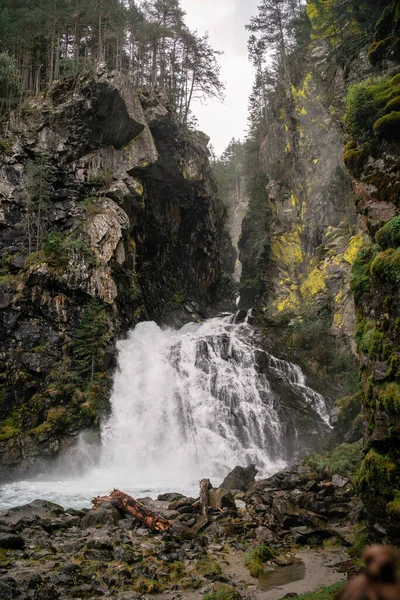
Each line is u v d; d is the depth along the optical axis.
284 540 12.92
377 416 11.09
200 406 28.38
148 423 26.89
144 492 19.55
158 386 28.58
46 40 44.62
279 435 26.61
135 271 37.19
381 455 11.02
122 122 36.69
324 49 48.84
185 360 31.11
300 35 57.28
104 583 9.43
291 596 9.12
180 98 55.53
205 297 54.31
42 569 9.94
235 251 81.31
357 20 26.64
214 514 14.74
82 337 27.58
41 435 24.20
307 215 47.47
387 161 14.54
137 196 36.84
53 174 33.84
